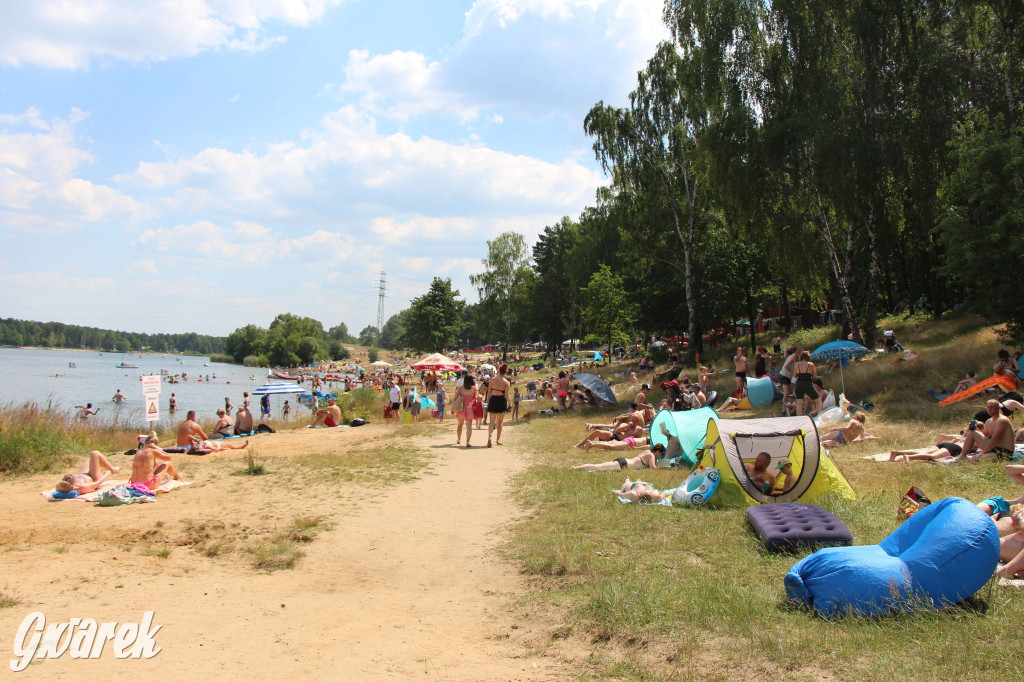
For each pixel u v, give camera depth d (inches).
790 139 975.0
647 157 1343.5
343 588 246.2
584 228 2645.2
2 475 482.3
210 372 3969.0
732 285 1504.7
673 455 472.7
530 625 202.4
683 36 1140.5
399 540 306.2
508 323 2987.2
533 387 1379.2
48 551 275.3
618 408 928.3
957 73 965.8
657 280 1563.7
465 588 245.8
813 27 991.0
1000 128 726.5
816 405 649.6
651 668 162.4
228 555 282.2
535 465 499.2
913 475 372.5
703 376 895.1
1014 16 861.2
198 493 399.2
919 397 658.2
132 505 366.9
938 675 146.2
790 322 1985.7
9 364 4180.6
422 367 1653.5
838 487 338.3
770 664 158.4
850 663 155.3
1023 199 652.7
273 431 804.0
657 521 308.8
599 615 200.2
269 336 5290.4
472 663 173.6
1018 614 177.9
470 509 364.8
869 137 941.2
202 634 195.5
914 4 952.9
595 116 1380.4
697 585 217.9
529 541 292.8
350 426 875.4
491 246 3004.4
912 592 183.9
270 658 177.9
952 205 772.0
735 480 340.5
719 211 1277.1
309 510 355.6
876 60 955.3
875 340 1059.3
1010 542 223.0
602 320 1927.9
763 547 258.7
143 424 900.0
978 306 724.7
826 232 1039.6
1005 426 387.2
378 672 167.9
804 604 195.2
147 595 228.5
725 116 1053.8
